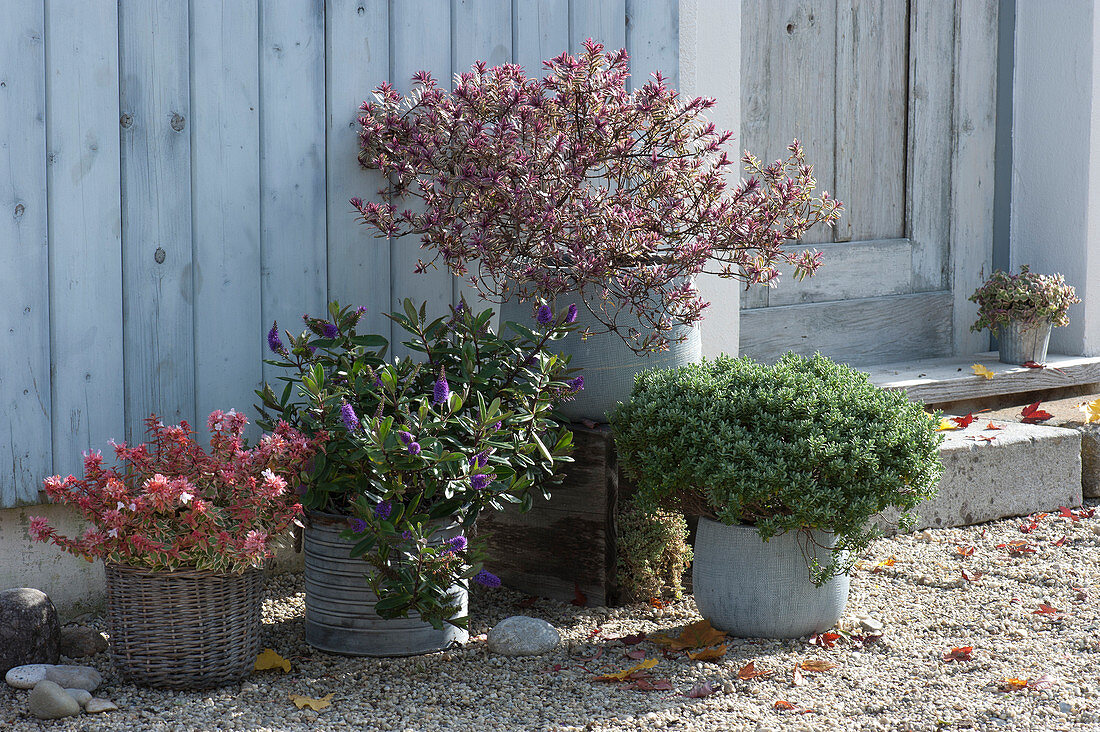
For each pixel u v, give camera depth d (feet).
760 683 10.31
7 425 11.05
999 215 21.02
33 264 11.03
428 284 13.47
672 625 11.92
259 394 11.21
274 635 11.41
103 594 12.10
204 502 9.45
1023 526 15.37
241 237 12.16
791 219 12.29
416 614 10.83
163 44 11.50
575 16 14.05
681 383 11.46
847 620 11.78
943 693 10.14
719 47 15.52
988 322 19.81
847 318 19.49
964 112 20.44
